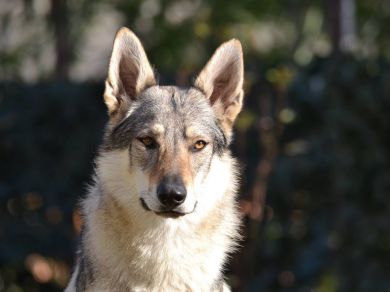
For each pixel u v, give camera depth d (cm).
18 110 1554
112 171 936
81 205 1002
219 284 954
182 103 962
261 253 1437
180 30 2005
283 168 1424
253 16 1975
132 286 916
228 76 1009
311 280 1413
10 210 1537
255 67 1473
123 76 998
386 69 1422
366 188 1422
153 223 912
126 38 982
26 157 1550
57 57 1942
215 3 1919
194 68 1639
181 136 933
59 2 1952
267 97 1443
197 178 927
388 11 2138
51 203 1539
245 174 1435
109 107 977
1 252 1509
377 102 1418
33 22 2050
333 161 1420
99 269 916
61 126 1560
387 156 1422
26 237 1524
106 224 921
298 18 2144
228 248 968
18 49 2050
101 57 2294
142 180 912
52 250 1528
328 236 1417
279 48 2122
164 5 2028
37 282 1544
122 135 948
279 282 1438
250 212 1363
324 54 1509
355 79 1422
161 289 923
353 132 1422
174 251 916
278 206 1439
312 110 1450
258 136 1452
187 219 921
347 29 1672
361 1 2102
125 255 912
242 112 1379
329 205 1432
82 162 1558
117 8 2073
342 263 1417
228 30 1634
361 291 1410
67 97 1560
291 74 1405
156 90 980
